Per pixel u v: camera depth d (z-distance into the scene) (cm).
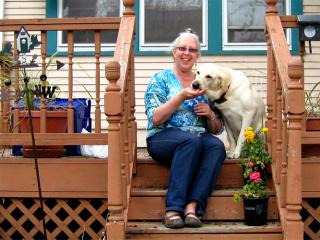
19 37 437
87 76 738
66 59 736
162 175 473
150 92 454
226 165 469
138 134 730
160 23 738
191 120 457
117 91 391
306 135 457
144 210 446
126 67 427
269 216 445
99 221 477
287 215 393
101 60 739
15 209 505
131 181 456
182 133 437
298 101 382
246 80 494
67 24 474
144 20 739
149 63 738
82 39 743
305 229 468
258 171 451
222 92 479
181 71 466
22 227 485
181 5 738
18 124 486
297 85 384
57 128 492
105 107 389
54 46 737
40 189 431
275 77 449
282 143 418
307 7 733
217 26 733
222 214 444
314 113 538
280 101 428
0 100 489
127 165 430
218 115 495
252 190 429
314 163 459
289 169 389
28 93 469
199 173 434
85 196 470
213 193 445
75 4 743
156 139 446
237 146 486
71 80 475
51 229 507
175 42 464
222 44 734
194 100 461
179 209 418
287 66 399
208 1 734
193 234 412
